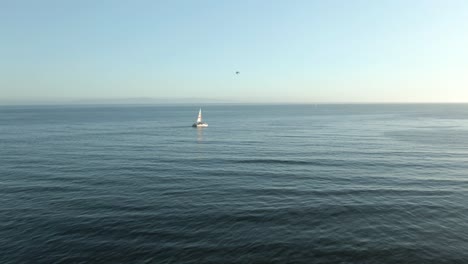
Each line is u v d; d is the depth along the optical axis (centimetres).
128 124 14425
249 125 14038
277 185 4009
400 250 2369
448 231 2683
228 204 3303
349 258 2262
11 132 10475
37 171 4759
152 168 4984
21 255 2286
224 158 5869
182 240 2508
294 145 7556
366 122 15700
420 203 3347
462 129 11694
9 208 3167
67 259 2234
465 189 3856
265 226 2767
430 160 5669
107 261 2214
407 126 13175
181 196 3562
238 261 2219
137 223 2811
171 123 15250
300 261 2223
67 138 8931
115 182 4134
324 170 4853
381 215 3016
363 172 4719
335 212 3089
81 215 2988
